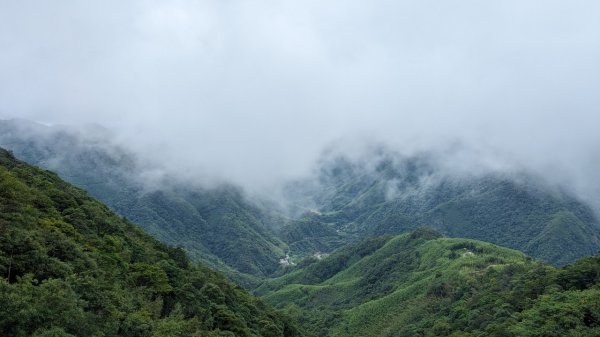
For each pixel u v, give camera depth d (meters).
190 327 111.69
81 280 87.19
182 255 171.50
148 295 115.06
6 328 67.06
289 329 184.12
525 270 189.12
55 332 66.94
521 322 122.38
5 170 126.19
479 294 188.12
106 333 82.25
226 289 163.12
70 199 141.88
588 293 121.38
